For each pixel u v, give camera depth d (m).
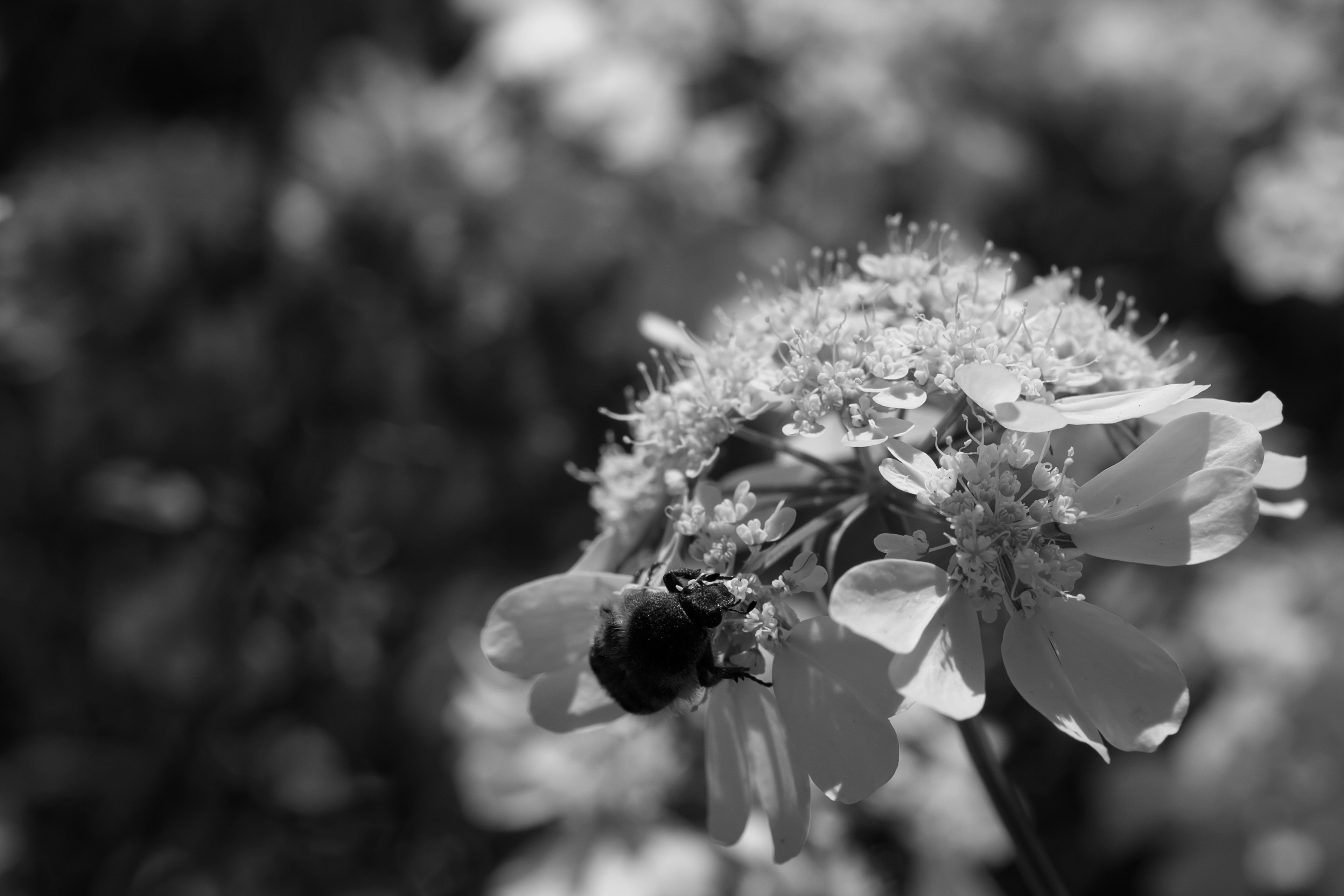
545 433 0.32
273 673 0.33
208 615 0.33
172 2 0.35
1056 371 0.19
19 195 0.33
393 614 0.33
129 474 0.33
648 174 0.31
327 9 0.35
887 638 0.18
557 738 0.26
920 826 0.25
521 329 0.32
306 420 0.33
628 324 0.31
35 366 0.33
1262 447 0.18
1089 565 0.30
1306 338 0.37
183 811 0.32
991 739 0.26
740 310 0.30
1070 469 0.21
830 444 0.21
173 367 0.33
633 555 0.20
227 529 0.33
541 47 0.32
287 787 0.33
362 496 0.33
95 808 0.33
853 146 0.33
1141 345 0.20
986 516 0.19
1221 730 0.30
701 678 0.19
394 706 0.32
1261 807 0.30
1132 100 0.38
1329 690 0.30
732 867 0.25
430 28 0.36
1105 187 0.39
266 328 0.32
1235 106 0.38
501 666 0.19
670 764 0.26
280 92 0.35
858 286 0.20
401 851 0.32
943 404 0.19
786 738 0.19
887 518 0.20
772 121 0.33
